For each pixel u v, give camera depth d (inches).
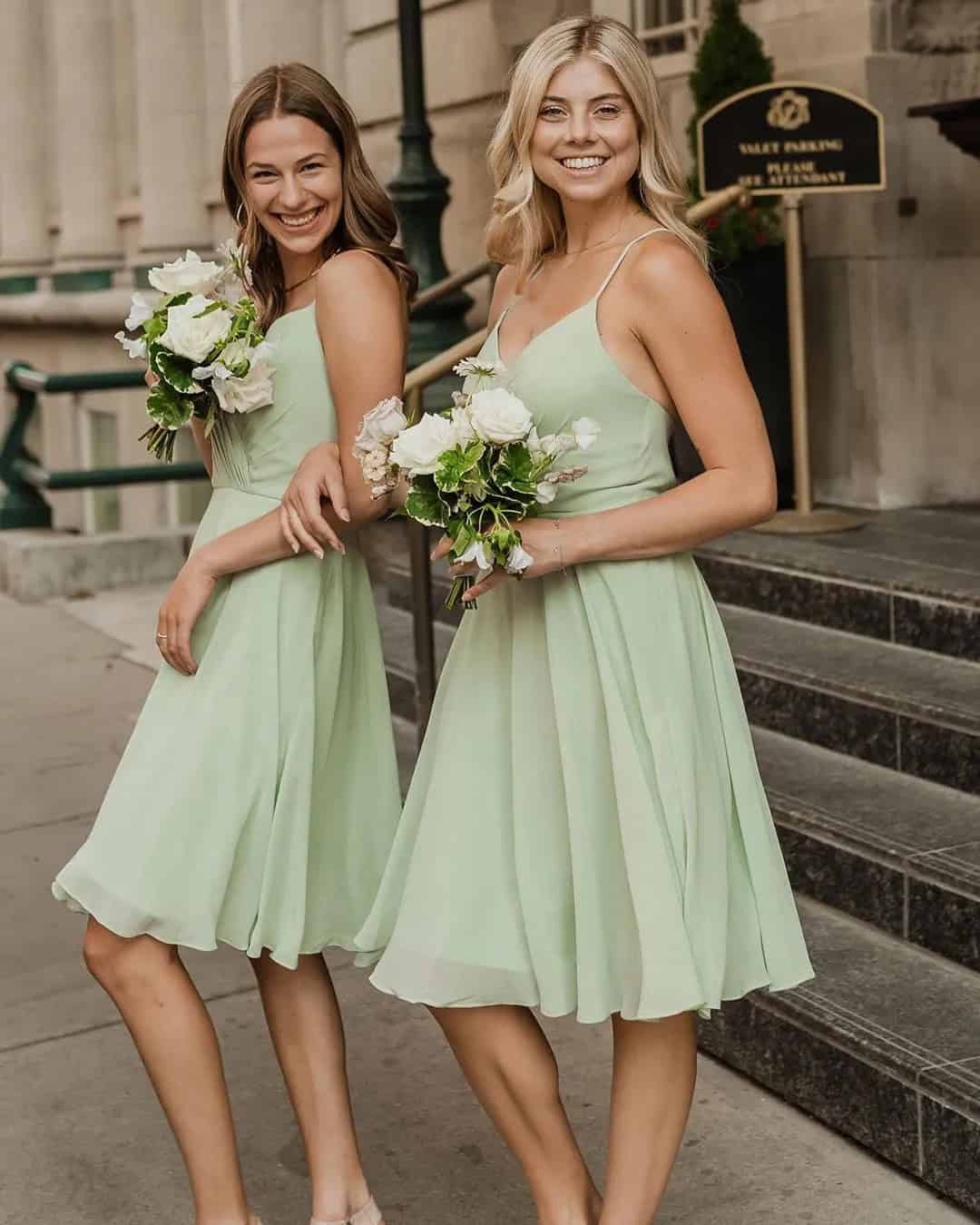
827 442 229.9
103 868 100.3
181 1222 116.4
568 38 93.4
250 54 399.9
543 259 99.7
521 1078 95.3
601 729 93.0
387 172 351.6
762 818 96.7
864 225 219.6
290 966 103.2
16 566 327.6
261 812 103.3
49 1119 132.2
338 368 102.7
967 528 205.9
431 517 89.2
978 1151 108.7
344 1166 110.7
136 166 515.5
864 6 215.8
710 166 209.6
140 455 495.8
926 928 132.2
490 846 94.8
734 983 93.8
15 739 234.8
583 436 88.0
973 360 227.6
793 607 189.2
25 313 541.0
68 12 511.5
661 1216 112.0
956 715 149.0
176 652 104.6
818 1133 122.0
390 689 212.5
